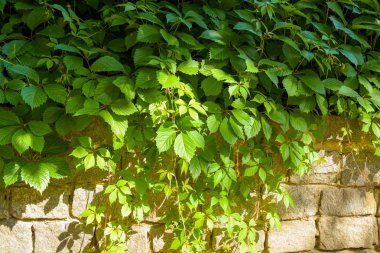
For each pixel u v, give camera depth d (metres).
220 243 2.19
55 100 1.67
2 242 1.85
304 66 2.18
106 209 2.00
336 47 2.09
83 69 1.76
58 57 1.81
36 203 1.89
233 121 1.87
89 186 1.96
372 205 2.48
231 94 1.81
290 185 2.28
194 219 2.12
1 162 1.68
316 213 2.36
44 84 1.71
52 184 1.90
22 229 1.88
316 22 2.22
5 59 1.73
